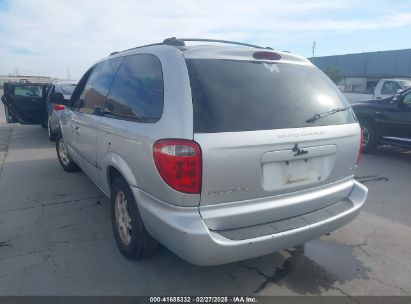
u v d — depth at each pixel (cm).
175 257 329
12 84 1007
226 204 244
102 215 423
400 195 509
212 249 233
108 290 282
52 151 792
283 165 263
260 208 256
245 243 239
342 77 3966
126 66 335
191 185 231
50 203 461
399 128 732
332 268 320
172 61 262
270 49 310
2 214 424
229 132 238
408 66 4441
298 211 278
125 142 288
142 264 317
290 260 331
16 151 792
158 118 254
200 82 247
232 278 301
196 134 231
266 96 265
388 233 389
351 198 316
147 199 267
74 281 292
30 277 296
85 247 347
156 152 243
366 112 781
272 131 253
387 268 322
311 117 279
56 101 517
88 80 438
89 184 540
